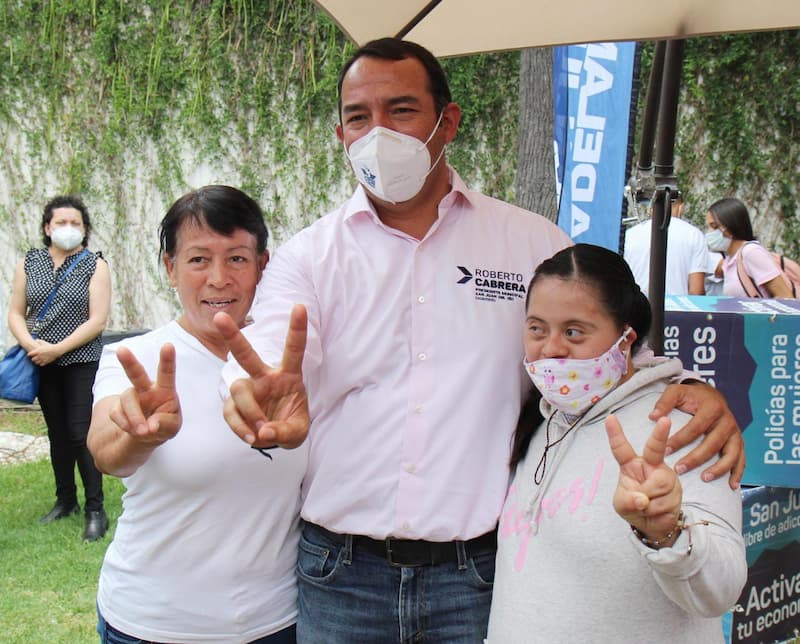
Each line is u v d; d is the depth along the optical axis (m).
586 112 3.54
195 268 1.95
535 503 1.76
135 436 1.48
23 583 4.26
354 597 1.96
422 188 2.02
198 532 1.92
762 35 7.12
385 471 1.92
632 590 1.60
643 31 2.47
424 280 1.98
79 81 7.75
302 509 2.03
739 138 7.28
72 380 4.79
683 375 1.83
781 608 2.66
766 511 2.56
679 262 5.34
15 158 7.80
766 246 7.33
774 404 2.38
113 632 2.00
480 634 1.95
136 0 7.61
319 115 7.66
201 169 7.79
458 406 1.93
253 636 1.97
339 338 1.99
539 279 1.76
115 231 7.85
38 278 4.81
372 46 1.97
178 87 7.70
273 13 7.57
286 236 7.79
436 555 1.92
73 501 5.17
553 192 4.80
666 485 1.34
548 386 1.73
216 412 1.93
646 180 2.70
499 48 2.66
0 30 7.71
